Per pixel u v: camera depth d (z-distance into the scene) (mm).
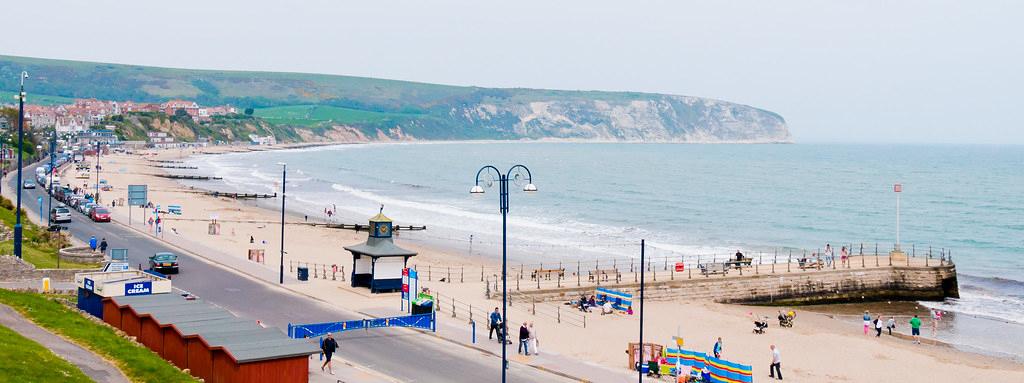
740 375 38969
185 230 98750
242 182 199250
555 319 54969
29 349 30516
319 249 90250
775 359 44094
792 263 77562
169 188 165125
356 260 60500
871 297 72188
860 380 44875
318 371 38031
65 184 148125
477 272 77750
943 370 47719
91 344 34656
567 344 47906
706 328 56656
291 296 56906
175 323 35781
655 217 140500
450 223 124750
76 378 28875
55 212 93125
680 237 115000
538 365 41250
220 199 147375
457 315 52531
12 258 51656
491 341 45781
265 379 31719
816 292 70500
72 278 53594
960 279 84750
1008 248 109500
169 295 41688
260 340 33844
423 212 140625
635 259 91125
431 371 39312
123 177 187250
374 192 185000
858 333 58344
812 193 194000
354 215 132750
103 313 40875
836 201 173875
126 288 41406
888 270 72875
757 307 67250
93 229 90062
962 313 66562
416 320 47531
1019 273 89750
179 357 34625
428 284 64500
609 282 65375
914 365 48719
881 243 113312
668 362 41094
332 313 51344
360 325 45406
